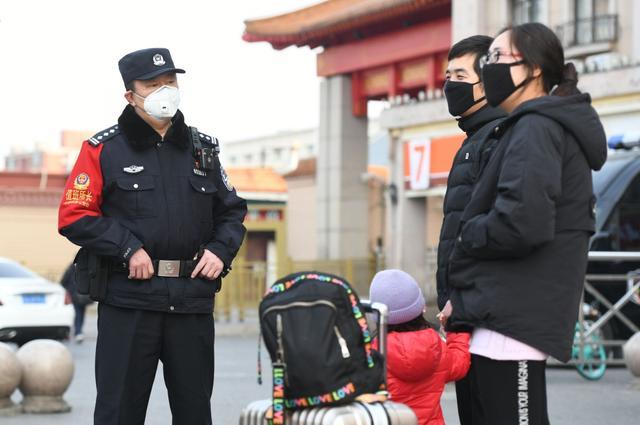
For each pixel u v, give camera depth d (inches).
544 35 221.3
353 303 218.2
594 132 216.1
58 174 2098.9
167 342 269.1
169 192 266.8
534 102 213.3
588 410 469.4
